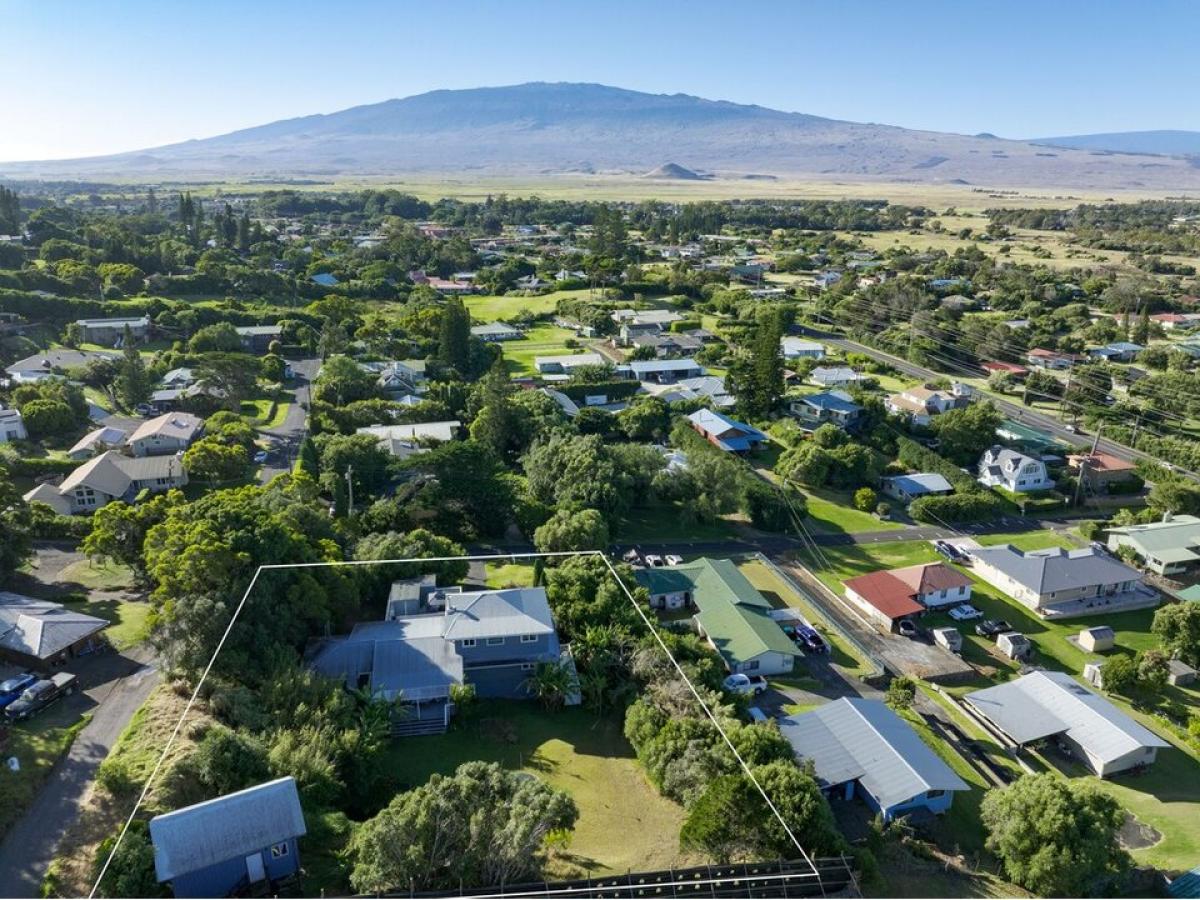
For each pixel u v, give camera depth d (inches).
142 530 2170.3
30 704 1628.9
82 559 2384.4
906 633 2490.2
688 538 3090.6
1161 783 1905.8
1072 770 1936.5
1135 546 3034.0
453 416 4111.7
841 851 1449.3
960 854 1611.7
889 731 1860.2
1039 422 4522.6
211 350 4803.2
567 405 4284.0
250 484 2940.5
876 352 5905.5
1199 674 2335.1
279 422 3882.9
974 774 1881.2
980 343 5664.4
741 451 3924.7
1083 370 4968.0
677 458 3531.0
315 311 5949.8
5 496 2137.1
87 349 4849.9
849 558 3014.3
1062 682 2155.5
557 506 2881.4
